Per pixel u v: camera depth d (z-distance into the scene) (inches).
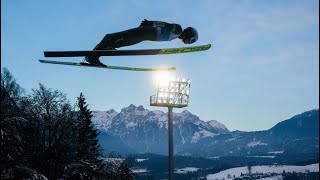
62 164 1875.0
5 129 1237.1
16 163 1346.0
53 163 1866.4
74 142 1897.1
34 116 1792.6
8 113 1339.8
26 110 1787.6
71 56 344.5
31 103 1852.9
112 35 338.6
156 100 1385.3
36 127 1793.8
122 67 458.9
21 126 1461.6
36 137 1790.1
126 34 335.0
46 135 1903.3
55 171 1862.7
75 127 1936.5
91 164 1749.5
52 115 1886.1
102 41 341.7
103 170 1904.5
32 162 1759.4
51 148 1862.7
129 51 355.6
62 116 1904.5
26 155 1598.2
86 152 1827.0
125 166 2134.6
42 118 1856.5
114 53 349.4
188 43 359.6
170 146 1322.6
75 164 1679.4
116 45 338.0
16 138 1254.9
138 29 333.7
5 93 1433.3
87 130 1904.5
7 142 1223.5
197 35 359.6
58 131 1886.1
